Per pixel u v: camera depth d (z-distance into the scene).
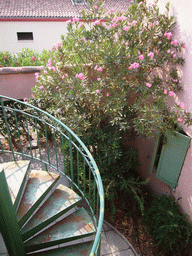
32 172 3.45
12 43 12.82
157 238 4.01
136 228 4.48
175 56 3.79
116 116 4.03
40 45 13.20
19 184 2.88
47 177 3.34
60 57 4.10
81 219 3.09
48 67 4.02
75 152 4.72
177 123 4.01
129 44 3.99
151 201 4.93
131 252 3.95
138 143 5.56
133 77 4.14
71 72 4.18
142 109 3.70
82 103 4.23
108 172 4.91
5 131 5.54
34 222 2.82
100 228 2.05
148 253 4.07
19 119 5.54
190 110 3.66
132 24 3.91
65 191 3.33
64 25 12.91
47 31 12.88
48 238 2.83
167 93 3.73
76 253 2.94
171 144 4.12
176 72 3.82
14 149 5.57
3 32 12.42
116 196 4.72
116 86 4.05
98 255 2.35
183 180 4.06
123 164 5.02
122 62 3.80
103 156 4.60
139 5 4.12
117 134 4.43
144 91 3.87
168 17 3.90
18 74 4.18
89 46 4.06
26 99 4.44
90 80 4.37
